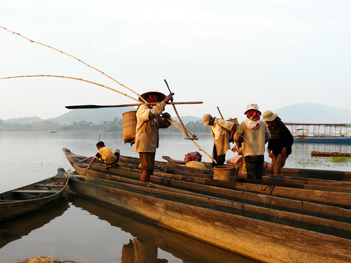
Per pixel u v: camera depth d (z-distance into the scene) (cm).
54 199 639
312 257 322
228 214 399
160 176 673
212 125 624
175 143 3747
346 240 300
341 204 424
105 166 812
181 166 764
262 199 446
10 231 476
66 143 3641
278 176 631
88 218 547
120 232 473
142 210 535
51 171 1127
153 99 538
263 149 582
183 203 462
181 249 407
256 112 579
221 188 501
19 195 634
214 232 416
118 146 2892
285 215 378
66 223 518
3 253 386
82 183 716
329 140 4162
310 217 358
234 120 663
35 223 518
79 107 539
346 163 1473
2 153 1948
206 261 371
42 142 3928
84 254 388
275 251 351
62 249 404
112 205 611
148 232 471
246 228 379
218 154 619
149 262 366
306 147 3184
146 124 546
